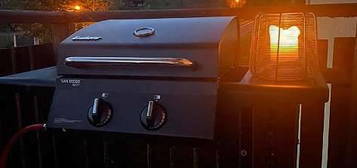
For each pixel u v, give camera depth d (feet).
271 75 2.87
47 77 3.45
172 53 2.79
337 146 4.90
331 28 7.88
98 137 2.97
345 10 4.48
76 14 5.60
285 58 2.82
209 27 2.97
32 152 5.73
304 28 2.85
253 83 2.77
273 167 5.15
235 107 2.81
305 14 2.90
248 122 5.10
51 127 3.03
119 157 5.73
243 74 3.19
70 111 3.01
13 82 3.39
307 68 2.83
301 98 2.64
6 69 5.00
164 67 2.82
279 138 5.04
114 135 2.89
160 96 2.81
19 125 5.48
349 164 4.80
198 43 2.72
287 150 5.04
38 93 3.37
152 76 2.88
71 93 3.07
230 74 3.15
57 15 5.57
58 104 3.07
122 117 2.86
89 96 3.01
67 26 5.78
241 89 2.75
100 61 2.93
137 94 2.88
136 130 2.80
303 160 5.03
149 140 2.85
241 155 5.22
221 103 2.82
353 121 4.67
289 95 2.65
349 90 4.69
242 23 4.24
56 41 5.78
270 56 2.89
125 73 2.96
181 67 2.76
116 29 3.24
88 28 3.43
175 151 5.46
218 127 2.83
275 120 4.99
